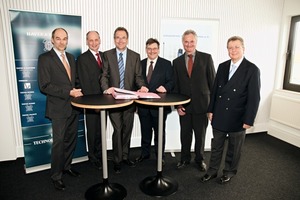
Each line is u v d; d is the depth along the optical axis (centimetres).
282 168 279
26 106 256
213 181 247
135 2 312
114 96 201
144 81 259
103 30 306
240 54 217
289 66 385
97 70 254
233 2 353
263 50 386
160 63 265
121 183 242
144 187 230
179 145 323
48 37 256
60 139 224
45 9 279
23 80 251
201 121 262
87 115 260
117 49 249
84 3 292
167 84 263
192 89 253
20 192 225
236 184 242
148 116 277
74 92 214
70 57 238
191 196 220
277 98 385
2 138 283
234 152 236
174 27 308
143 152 295
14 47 242
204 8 342
